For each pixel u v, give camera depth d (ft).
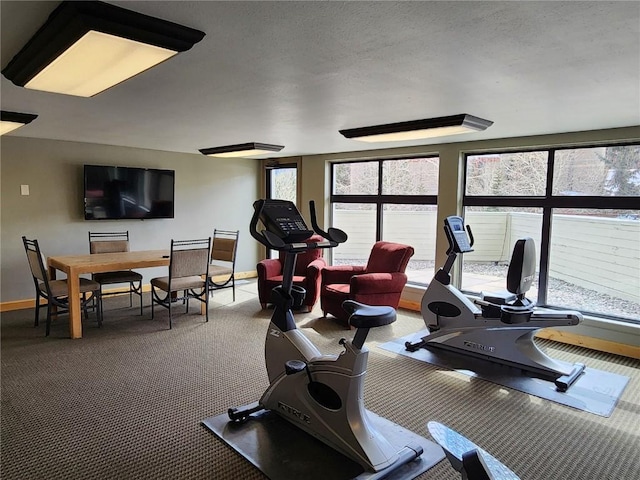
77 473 7.41
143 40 5.82
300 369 8.02
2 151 17.30
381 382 11.29
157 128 14.69
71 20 5.39
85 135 16.72
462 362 12.71
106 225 20.10
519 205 15.89
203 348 13.64
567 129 13.76
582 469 7.70
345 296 16.10
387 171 20.04
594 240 14.43
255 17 5.62
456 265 17.70
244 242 25.16
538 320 11.51
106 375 11.51
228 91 9.47
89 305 18.33
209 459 7.84
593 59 7.13
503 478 4.40
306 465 7.65
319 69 7.83
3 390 10.57
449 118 11.88
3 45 6.72
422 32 6.08
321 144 18.26
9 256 17.72
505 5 5.19
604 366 12.60
